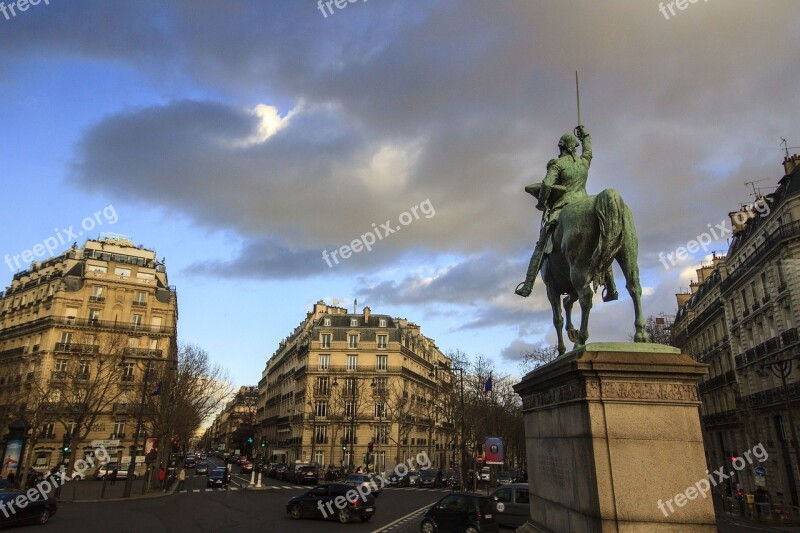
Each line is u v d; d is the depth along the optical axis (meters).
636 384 5.74
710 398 51.75
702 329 53.75
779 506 28.98
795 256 33.22
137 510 25.88
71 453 41.88
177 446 58.69
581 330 6.50
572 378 6.03
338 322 77.38
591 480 5.50
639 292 6.21
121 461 56.38
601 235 6.26
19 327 64.25
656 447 5.54
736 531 22.78
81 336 58.16
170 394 44.41
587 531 5.52
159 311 66.38
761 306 38.03
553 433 6.66
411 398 73.12
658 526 5.29
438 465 83.44
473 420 51.62
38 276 70.06
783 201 34.19
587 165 7.71
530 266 7.82
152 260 69.62
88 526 19.56
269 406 107.38
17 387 57.66
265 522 21.91
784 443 35.28
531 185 8.09
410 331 89.38
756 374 39.75
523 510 20.56
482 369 58.03
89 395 41.59
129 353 60.50
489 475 48.47
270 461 91.25
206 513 24.86
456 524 17.48
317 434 70.81
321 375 73.44
